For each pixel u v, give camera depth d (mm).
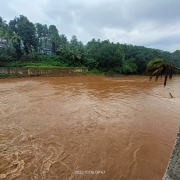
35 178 4371
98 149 5859
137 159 5289
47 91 16203
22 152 5555
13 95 13977
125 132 7285
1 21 41031
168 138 6777
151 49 54906
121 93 16203
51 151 5664
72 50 40062
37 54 39125
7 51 33531
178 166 1722
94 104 11820
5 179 4293
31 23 37562
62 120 8539
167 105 11867
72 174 4559
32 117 8867
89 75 35438
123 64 42344
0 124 7863
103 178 4430
